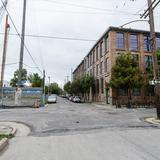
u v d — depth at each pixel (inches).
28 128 516.1
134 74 1300.4
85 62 2687.0
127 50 1572.3
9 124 575.5
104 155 267.7
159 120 638.5
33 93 1347.2
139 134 410.9
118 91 1491.1
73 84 2910.9
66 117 722.8
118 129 471.8
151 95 1534.2
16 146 331.0
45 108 1205.7
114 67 1325.0
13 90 1294.3
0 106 1239.5
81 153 279.9
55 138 386.6
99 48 1908.2
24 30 1202.6
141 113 908.6
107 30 1598.2
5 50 1151.0
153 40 706.2
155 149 294.5
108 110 1080.2
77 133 430.9
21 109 1112.2
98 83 1964.8
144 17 751.1
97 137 385.7
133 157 256.4
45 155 273.9
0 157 270.7
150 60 1621.6
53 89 5408.5
